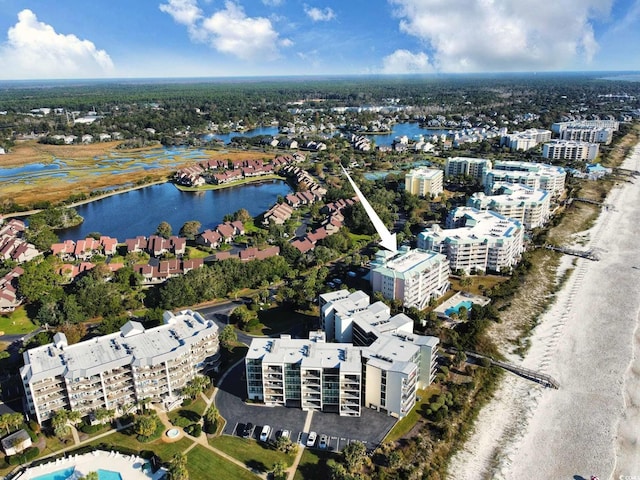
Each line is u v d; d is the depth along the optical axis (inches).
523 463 5570.9
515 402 6535.4
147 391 6220.5
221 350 7426.2
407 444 5693.9
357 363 6028.5
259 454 5551.2
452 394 6535.4
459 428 6053.2
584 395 6653.5
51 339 7495.1
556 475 5423.2
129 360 6092.5
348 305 7593.5
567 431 6038.4
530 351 7598.4
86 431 5841.5
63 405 5959.6
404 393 5974.4
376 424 6013.8
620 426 6112.2
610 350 7603.4
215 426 5856.3
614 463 5570.9
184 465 5196.9
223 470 5329.7
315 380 6092.5
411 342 6560.0
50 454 5536.4
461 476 5393.7
